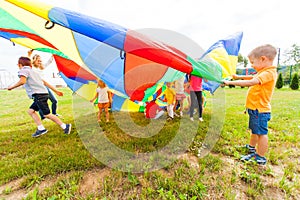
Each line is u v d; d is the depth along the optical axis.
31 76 3.16
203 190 1.79
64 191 1.76
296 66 31.36
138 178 2.04
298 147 2.89
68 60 4.48
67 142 3.06
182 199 1.67
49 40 3.24
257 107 2.32
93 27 1.87
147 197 1.76
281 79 20.44
